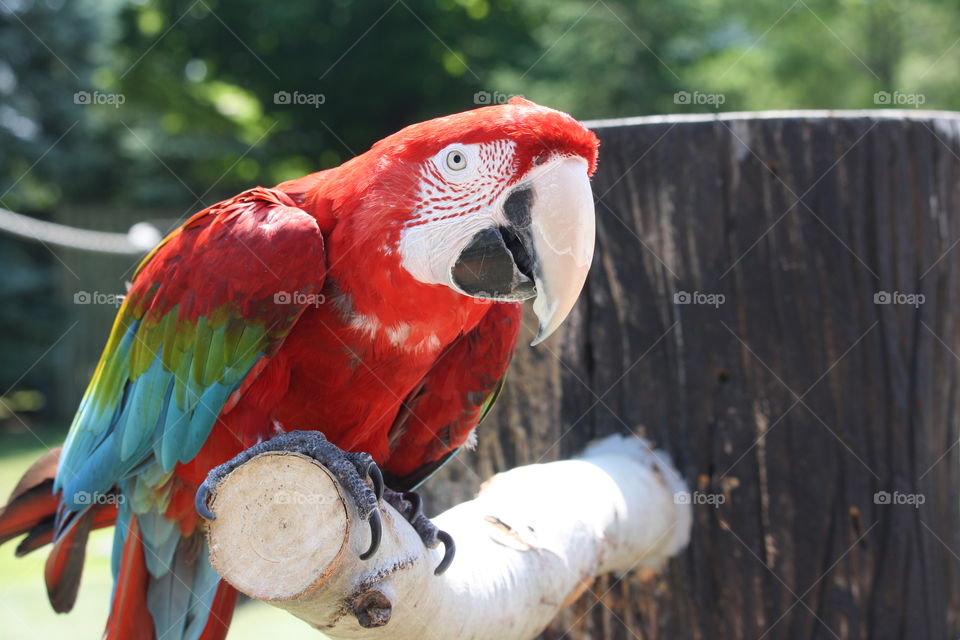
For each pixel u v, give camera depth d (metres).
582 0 3.29
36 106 3.06
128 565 0.71
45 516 0.76
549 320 0.65
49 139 3.13
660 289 0.74
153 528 0.71
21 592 1.36
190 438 0.68
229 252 0.68
